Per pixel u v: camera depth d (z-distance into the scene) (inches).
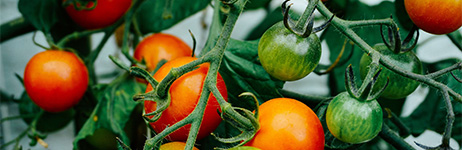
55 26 22.0
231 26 15.7
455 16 16.1
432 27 16.4
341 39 23.3
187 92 16.4
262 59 16.4
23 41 29.1
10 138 26.1
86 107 22.0
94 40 29.9
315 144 15.7
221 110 15.8
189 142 15.2
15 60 29.0
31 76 20.0
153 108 16.6
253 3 23.3
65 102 20.4
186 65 15.6
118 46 24.3
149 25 22.1
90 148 21.6
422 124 22.9
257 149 15.2
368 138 15.7
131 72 16.3
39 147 30.1
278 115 15.7
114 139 21.3
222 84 17.0
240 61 18.6
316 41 16.2
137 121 21.3
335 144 18.5
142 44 21.2
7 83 28.7
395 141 18.4
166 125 16.6
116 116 20.4
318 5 16.1
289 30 15.9
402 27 20.1
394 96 17.9
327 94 24.3
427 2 16.1
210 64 15.7
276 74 16.4
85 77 20.7
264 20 24.2
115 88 20.8
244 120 15.4
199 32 32.0
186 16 22.0
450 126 15.5
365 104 15.5
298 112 15.9
